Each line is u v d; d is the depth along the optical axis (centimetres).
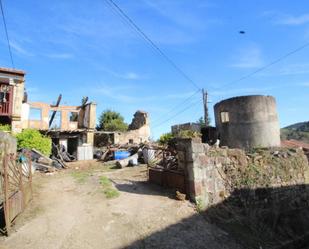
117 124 3575
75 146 2475
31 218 674
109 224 654
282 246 795
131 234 613
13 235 581
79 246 554
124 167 1479
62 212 727
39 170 1347
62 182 1095
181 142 859
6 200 585
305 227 1012
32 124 2330
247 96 1653
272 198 1009
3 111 1766
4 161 595
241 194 909
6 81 1772
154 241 596
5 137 914
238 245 674
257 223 855
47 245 551
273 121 1661
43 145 1669
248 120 1633
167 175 937
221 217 784
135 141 2900
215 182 854
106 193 889
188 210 750
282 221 973
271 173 1052
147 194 869
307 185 1210
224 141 1755
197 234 656
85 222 662
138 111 3238
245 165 973
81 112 2608
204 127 2067
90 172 1379
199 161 818
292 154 1204
